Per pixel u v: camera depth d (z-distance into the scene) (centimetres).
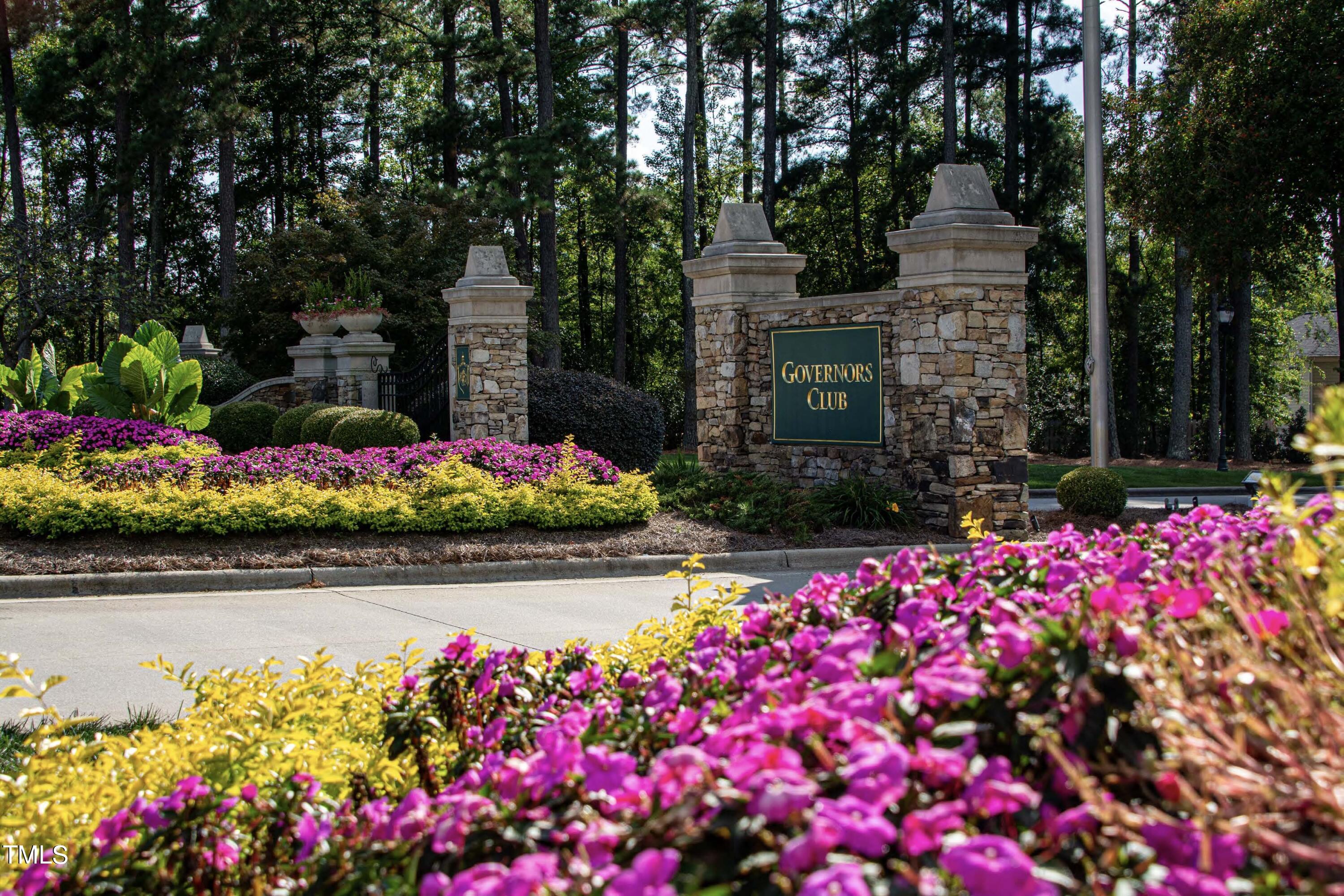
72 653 780
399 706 381
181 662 755
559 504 1288
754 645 349
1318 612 256
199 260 4803
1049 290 3978
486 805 229
